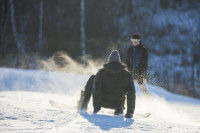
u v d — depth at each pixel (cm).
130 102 1459
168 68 10438
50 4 12138
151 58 10862
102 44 10569
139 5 12306
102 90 1481
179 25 11738
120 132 931
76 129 947
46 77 4706
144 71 2264
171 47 11256
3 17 11681
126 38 10888
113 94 1477
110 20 11575
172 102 3659
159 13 12100
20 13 11819
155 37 11412
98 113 1494
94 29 11456
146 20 11756
